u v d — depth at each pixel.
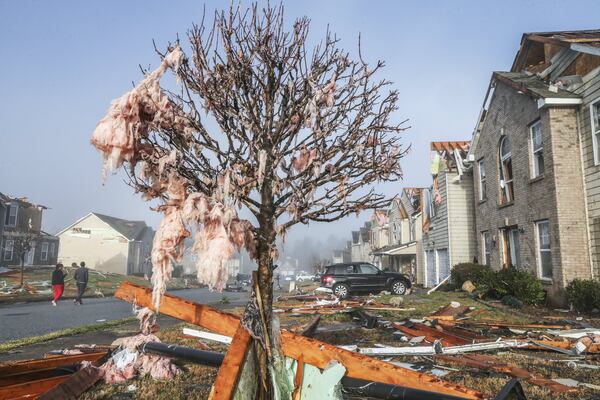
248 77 2.96
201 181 2.90
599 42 11.80
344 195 3.09
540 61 15.76
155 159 2.78
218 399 2.40
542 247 13.21
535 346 6.80
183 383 4.80
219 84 2.93
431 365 5.80
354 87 3.24
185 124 2.85
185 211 2.61
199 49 2.97
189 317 3.64
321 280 19.59
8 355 6.62
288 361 3.31
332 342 7.52
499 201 16.28
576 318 9.83
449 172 21.78
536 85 13.60
